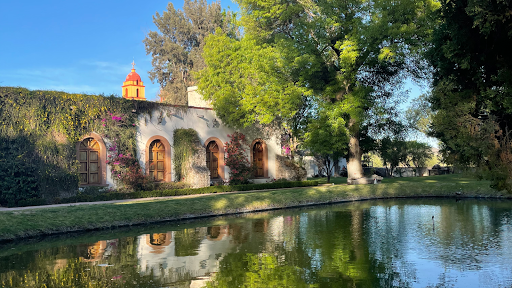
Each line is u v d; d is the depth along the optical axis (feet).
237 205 60.03
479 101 29.91
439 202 68.08
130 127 71.41
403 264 30.55
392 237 40.11
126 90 161.58
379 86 89.86
